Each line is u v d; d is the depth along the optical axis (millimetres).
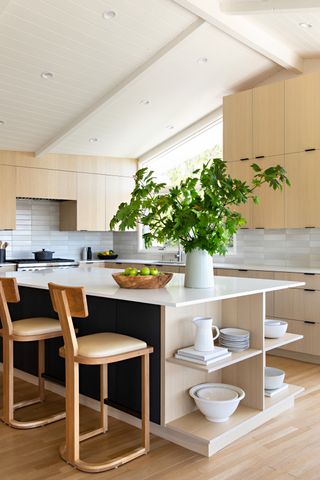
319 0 4039
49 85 5258
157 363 2848
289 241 5707
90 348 2551
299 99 5109
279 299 5016
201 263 3168
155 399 2855
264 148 5430
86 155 7309
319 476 2414
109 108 6031
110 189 7605
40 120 5949
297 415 3225
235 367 3199
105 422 2922
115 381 3123
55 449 2713
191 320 3010
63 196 7039
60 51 4707
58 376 3627
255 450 2691
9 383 3057
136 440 2811
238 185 3041
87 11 4238
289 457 2613
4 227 6441
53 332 3158
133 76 5281
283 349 5012
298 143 5121
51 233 7500
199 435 2643
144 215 3154
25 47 4559
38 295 3836
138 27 4566
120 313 3098
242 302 3195
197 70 5473
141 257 7926
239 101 5680
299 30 4859
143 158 7828
